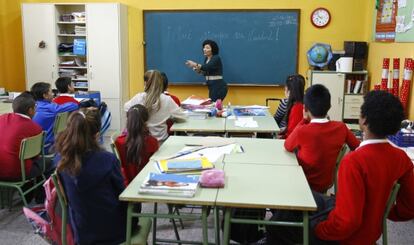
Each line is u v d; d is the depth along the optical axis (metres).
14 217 3.41
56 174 2.07
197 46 6.36
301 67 6.24
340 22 6.07
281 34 6.15
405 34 4.60
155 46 6.44
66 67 6.48
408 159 1.84
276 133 3.74
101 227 2.07
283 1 6.10
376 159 1.74
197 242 2.79
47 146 3.90
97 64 6.28
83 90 6.53
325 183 2.66
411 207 1.91
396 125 1.73
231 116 4.28
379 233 1.87
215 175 2.19
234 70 6.34
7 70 6.80
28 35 6.38
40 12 6.30
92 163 2.02
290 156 2.75
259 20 6.15
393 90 4.60
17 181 3.33
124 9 6.32
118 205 2.12
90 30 6.21
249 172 2.40
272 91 6.37
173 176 2.22
